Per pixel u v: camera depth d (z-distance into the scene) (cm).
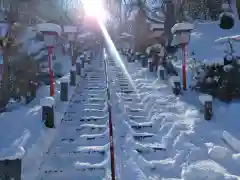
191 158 629
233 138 693
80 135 765
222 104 935
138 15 2256
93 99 1034
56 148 695
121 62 1858
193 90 1078
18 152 464
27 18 1678
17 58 1127
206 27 1709
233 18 1703
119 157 635
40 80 1235
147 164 618
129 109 957
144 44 2112
